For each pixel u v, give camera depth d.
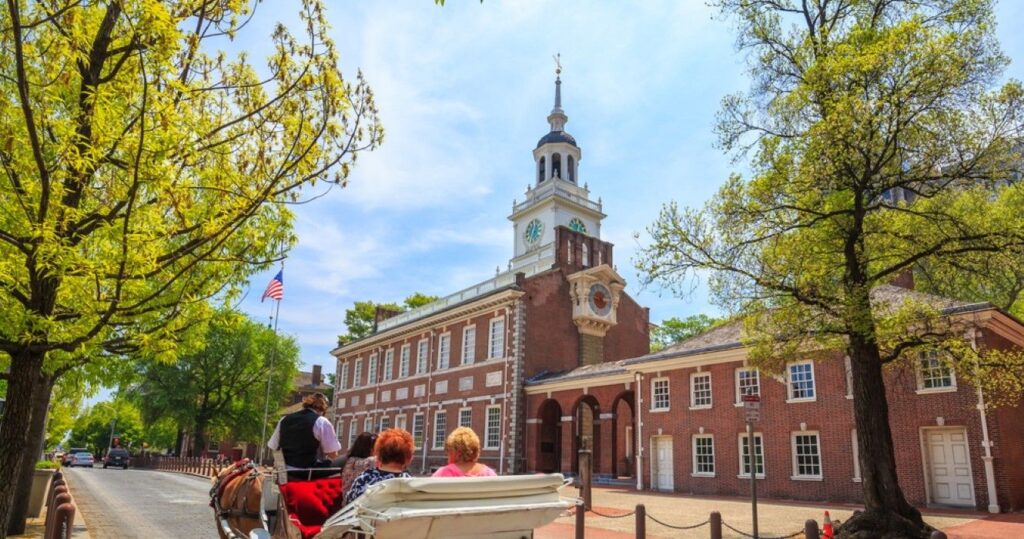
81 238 8.12
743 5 17.94
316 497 7.27
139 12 7.23
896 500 15.11
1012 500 20.62
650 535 16.86
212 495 10.18
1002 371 15.80
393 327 58.81
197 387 61.31
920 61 14.30
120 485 35.50
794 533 16.02
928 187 16.03
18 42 6.44
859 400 16.03
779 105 16.78
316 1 8.57
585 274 46.94
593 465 42.75
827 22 17.95
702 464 29.98
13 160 7.37
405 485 5.36
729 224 16.81
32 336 7.63
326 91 8.66
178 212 7.78
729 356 29.38
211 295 10.53
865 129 14.48
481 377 45.62
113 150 7.68
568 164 64.31
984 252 15.46
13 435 7.97
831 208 15.98
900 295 24.59
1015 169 15.04
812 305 16.55
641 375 33.75
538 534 17.25
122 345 11.02
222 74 9.06
